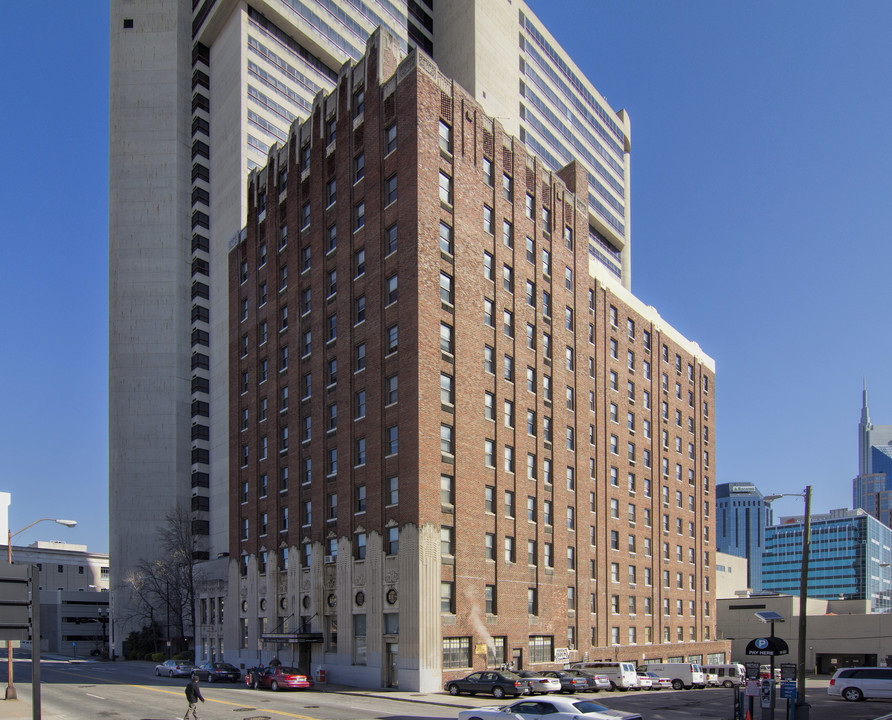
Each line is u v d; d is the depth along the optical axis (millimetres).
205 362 111500
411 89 48344
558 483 56469
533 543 52781
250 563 58594
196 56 115875
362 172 51969
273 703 34500
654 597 70938
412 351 45531
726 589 123500
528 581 51469
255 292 63375
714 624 83688
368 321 49156
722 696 44844
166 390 110562
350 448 48906
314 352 53781
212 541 104812
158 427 109688
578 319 62500
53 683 46312
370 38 52781
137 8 119312
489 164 54344
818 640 95938
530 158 59094
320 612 49469
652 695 45531
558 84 137750
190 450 110688
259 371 61688
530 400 54750
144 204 114438
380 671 43906
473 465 47969
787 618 99500
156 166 115188
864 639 92875
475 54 115000
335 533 49562
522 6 128875
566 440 58594
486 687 38844
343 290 51562
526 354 55000
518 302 54812
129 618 101812
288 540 54312
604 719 21125
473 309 50188
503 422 51406
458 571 45250
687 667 53781
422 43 120438
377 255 49156
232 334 66188
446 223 49156
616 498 66812
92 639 133000
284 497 55906
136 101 116750
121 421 110000
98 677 53031
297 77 110250
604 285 69125
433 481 44625
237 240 67562
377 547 45625
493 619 47406
